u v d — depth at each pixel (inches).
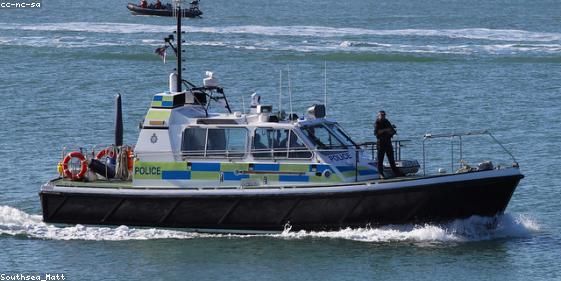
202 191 2940.5
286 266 2783.0
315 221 2925.7
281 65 7854.3
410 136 4886.8
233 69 7608.3
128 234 2982.3
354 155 2997.0
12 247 2952.8
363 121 5295.3
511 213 3275.1
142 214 2989.7
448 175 2893.7
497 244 2955.2
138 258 2856.8
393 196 2881.4
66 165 3134.8
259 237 2955.2
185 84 3171.8
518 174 2933.1
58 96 6151.6
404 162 3051.2
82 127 5064.0
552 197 3595.0
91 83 6756.9
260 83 6889.8
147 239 2970.0
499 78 7180.1
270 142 2960.1
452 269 2763.3
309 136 2965.1
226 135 2982.3
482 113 5605.3
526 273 2741.1
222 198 2933.1
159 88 6594.5
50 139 4729.3
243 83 6894.7
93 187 3004.4
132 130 4995.1
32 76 7071.9
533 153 4407.0
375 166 3004.4
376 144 2992.1
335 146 2992.1
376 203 2888.8
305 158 2940.5
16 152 4397.1
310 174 2935.5
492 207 2952.8
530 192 3676.2
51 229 3041.3
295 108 5876.0
